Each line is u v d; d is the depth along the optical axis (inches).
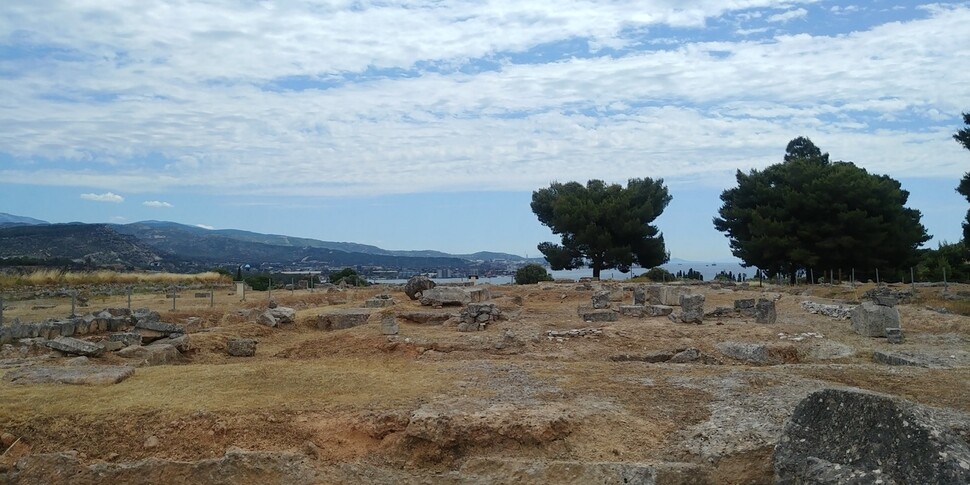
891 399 335.9
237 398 475.2
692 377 550.3
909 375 551.8
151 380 531.2
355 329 933.8
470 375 561.6
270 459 389.1
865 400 343.0
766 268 2154.3
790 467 346.0
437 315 1015.0
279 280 2588.6
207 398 474.0
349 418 436.5
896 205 1940.2
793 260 2005.4
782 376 550.3
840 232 1921.8
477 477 376.5
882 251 1913.1
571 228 2393.0
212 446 416.2
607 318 1010.1
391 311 1066.1
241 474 383.2
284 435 425.7
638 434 422.3
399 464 407.2
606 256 2337.6
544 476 370.6
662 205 2596.0
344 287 2048.5
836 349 763.4
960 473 294.5
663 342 794.2
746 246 2098.9
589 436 416.8
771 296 1342.3
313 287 2128.4
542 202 2655.0
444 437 410.6
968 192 1633.9
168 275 2257.6
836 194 1936.5
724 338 816.9
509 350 767.7
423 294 1212.5
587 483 363.9
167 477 383.6
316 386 511.8
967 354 695.7
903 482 307.0
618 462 385.1
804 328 888.9
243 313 1099.3
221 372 561.9
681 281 2074.3
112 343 723.4
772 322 954.1
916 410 331.9
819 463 332.8
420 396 484.1
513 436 411.5
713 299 1384.1
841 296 1424.7
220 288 2134.6
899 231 1899.6
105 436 421.1
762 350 719.1
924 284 1659.7
